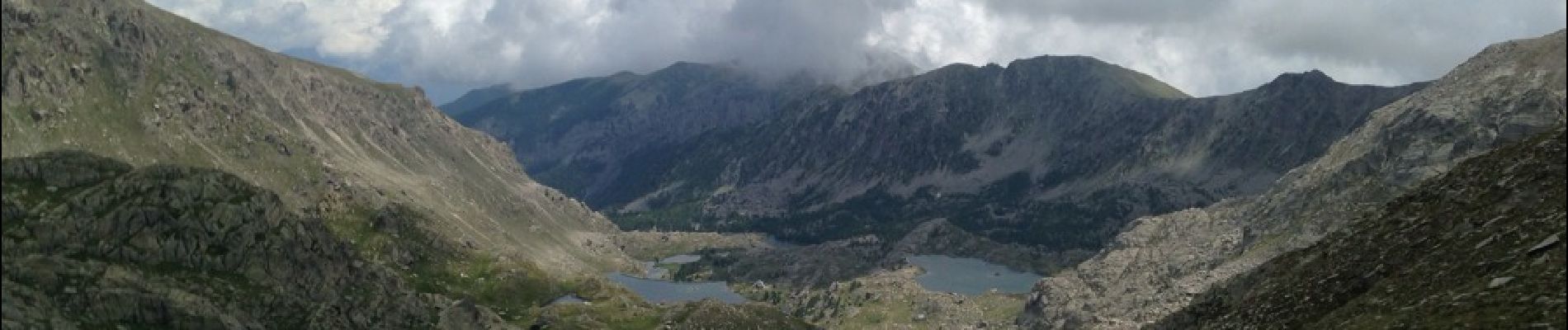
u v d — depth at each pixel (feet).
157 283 535.19
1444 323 189.98
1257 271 348.59
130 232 571.69
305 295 625.00
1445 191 288.51
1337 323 238.27
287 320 591.37
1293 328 271.90
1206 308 356.59
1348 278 277.44
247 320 556.92
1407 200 305.73
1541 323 164.66
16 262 494.59
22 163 601.62
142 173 611.88
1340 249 301.02
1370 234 295.48
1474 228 249.14
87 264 520.83
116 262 550.36
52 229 550.77
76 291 491.31
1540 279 184.65
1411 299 222.28
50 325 453.58
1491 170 277.03
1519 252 208.95
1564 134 263.08
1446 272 227.20
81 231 560.61
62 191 595.47
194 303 524.93
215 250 600.39
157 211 586.45
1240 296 341.21
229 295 574.97
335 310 625.82
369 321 647.97
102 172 623.36
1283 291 302.25
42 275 490.90
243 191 648.79
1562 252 191.21
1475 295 195.31
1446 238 255.91
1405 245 270.05
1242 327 302.86
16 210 558.56
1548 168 248.73
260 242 625.00
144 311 503.61
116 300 496.64
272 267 620.49
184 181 619.26
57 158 618.85
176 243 584.40
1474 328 178.40
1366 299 243.19
